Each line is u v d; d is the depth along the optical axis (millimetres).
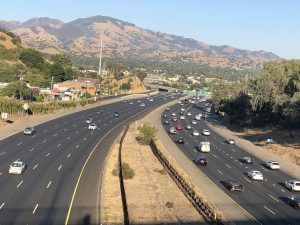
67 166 60875
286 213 46875
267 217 44938
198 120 148000
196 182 57938
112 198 47156
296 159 82500
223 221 38094
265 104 128500
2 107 105375
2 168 56438
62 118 120188
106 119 127312
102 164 64438
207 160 76000
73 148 76250
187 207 46094
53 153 70062
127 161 68875
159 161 71000
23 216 38188
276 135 108500
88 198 46000
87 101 162375
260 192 55938
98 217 40062
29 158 64500
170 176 60625
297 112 104500
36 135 87438
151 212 43562
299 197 49969
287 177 67375
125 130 101812
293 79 122125
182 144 92625
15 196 44156
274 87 123875
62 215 39500
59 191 47562
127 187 52750
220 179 61562
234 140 101625
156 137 90000
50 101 147125
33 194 45469
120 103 189375
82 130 100750
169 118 147250
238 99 143500
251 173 63844
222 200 50250
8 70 178375
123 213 42188
